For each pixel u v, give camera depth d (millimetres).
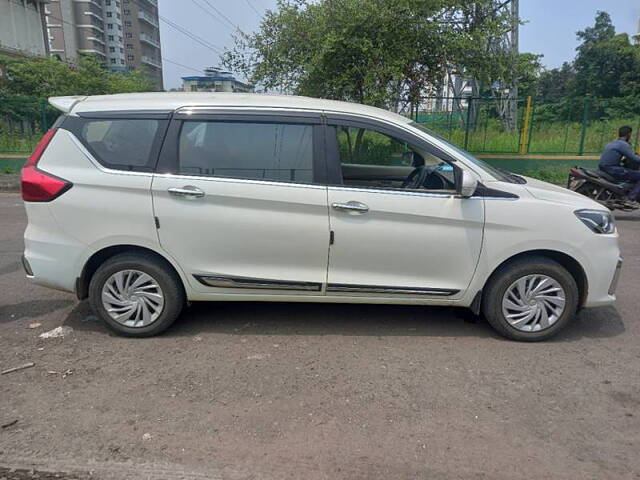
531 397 3041
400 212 3523
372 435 2656
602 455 2514
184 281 3670
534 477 2355
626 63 34562
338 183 3564
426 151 3660
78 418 2762
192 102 3639
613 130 12805
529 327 3748
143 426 2701
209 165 3564
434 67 11812
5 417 2756
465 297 3721
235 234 3559
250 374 3264
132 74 40938
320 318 4180
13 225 7672
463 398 3018
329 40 10477
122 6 89562
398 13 10875
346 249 3578
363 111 3713
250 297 3746
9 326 3949
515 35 14797
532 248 3607
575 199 3771
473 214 3549
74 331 3875
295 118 3602
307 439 2615
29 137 13742
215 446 2551
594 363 3475
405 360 3482
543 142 12945
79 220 3562
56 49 76438
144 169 3551
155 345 3660
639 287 5098
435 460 2469
